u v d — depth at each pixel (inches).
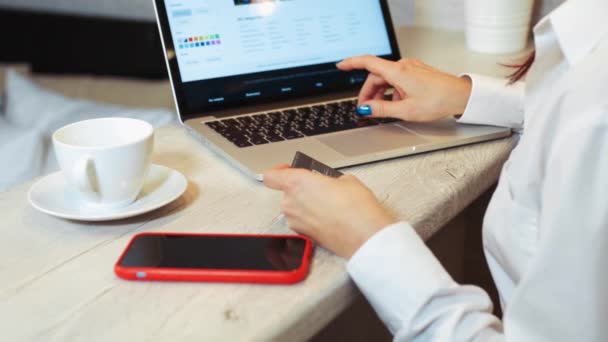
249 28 36.1
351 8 39.8
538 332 18.2
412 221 23.1
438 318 19.1
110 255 20.7
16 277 19.4
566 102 18.8
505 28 46.0
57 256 20.7
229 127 32.2
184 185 24.8
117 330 16.9
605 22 21.6
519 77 32.1
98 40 89.7
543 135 19.6
